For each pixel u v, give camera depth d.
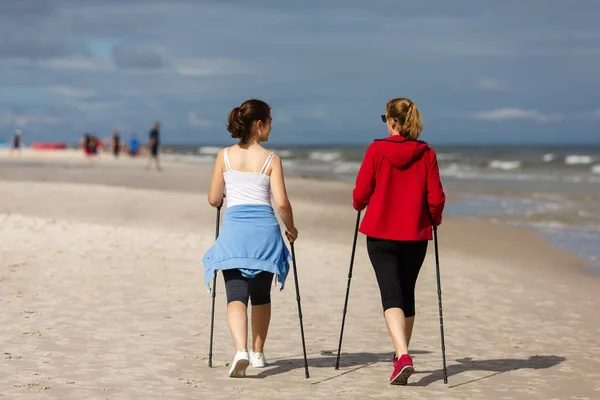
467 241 23.03
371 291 14.10
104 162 79.19
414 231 8.24
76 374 8.29
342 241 21.48
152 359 9.07
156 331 10.53
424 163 8.30
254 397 7.67
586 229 26.59
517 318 12.44
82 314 11.39
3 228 19.78
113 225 22.33
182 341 10.02
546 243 22.97
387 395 7.89
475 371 9.09
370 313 12.27
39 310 11.51
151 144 62.75
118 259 16.33
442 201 8.25
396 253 8.31
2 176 47.22
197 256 17.22
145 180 47.75
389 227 8.25
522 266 18.56
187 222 24.09
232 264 8.09
